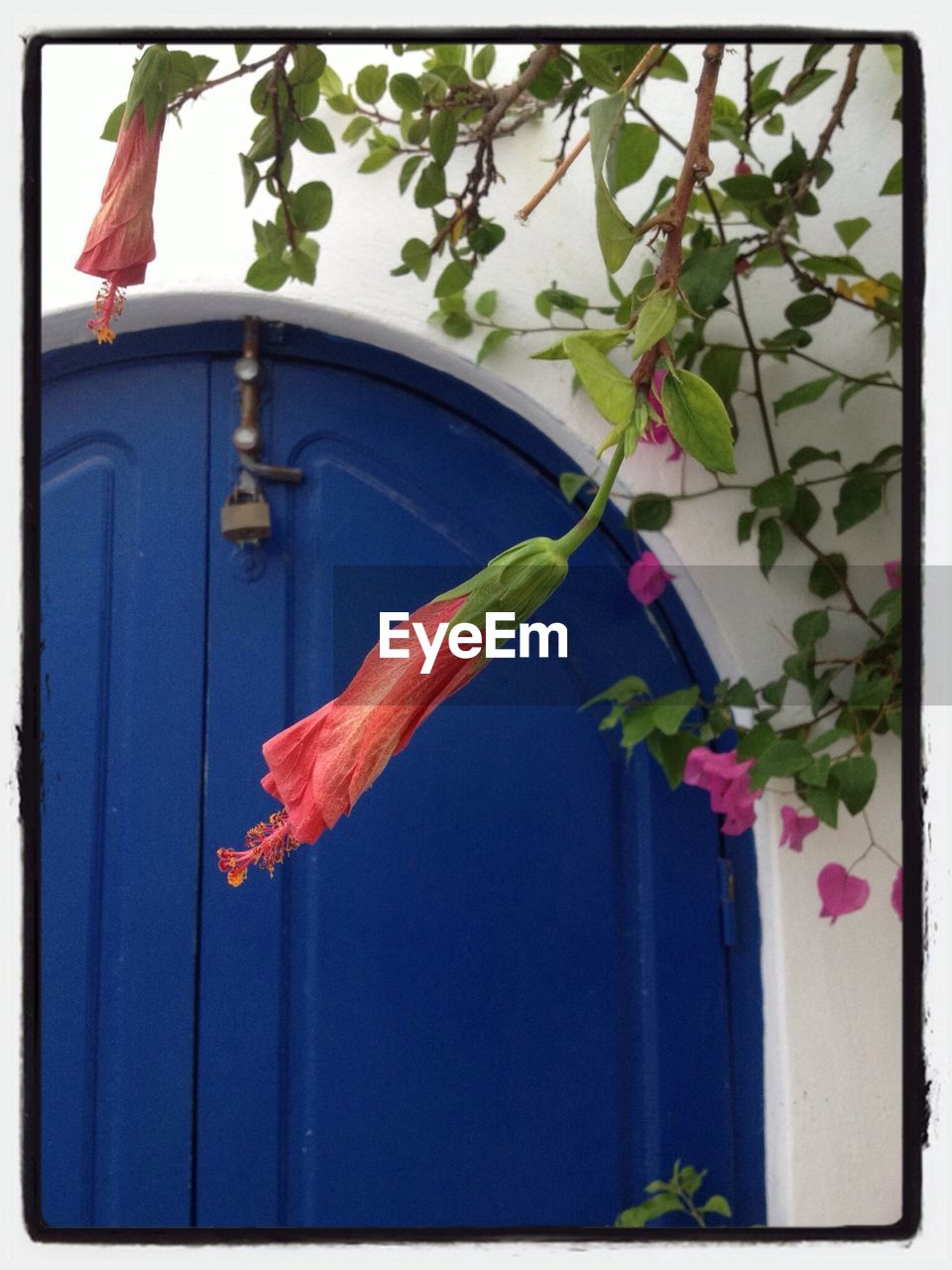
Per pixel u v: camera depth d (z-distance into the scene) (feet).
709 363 4.46
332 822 2.50
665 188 4.11
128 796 4.60
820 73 4.19
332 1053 4.59
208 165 4.51
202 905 4.59
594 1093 4.69
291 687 4.70
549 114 4.68
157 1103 4.50
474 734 4.77
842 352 4.73
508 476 4.89
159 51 3.25
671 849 4.80
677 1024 4.73
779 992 4.58
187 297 4.47
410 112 4.38
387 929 4.66
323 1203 4.53
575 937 4.74
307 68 3.85
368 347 4.77
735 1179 4.69
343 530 4.80
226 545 4.72
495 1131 4.64
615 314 4.34
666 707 4.32
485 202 4.67
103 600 4.67
